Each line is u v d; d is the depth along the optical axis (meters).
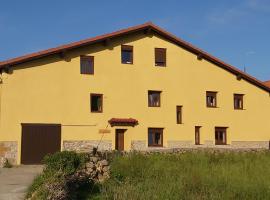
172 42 32.44
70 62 28.61
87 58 29.30
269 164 20.42
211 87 33.66
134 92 30.64
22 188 16.00
